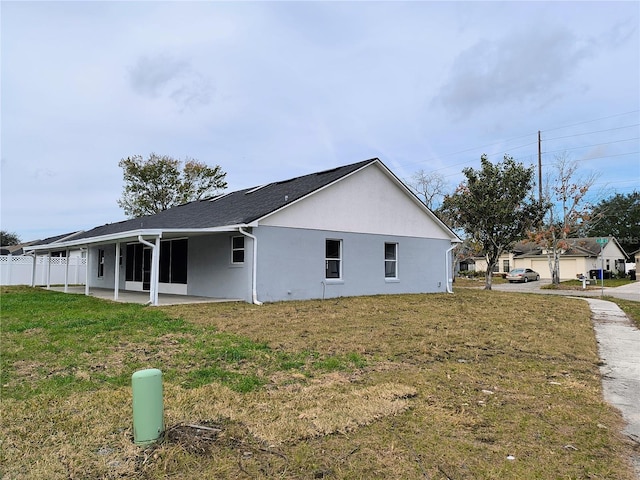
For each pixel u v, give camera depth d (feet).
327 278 49.37
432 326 30.27
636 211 192.75
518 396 15.66
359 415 13.25
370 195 53.98
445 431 12.35
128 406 13.99
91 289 66.08
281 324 29.76
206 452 10.78
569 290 88.79
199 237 51.57
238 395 15.07
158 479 9.53
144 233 39.22
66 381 16.65
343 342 24.25
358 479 9.64
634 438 12.34
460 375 18.19
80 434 11.85
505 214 73.05
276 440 11.50
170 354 20.95
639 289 90.43
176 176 130.62
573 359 21.93
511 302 48.80
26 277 81.46
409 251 58.49
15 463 10.21
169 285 56.75
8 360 19.69
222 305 40.22
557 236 110.22
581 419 13.55
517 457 10.90
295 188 51.88
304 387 16.11
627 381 18.39
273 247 44.34
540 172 102.94
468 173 77.61
